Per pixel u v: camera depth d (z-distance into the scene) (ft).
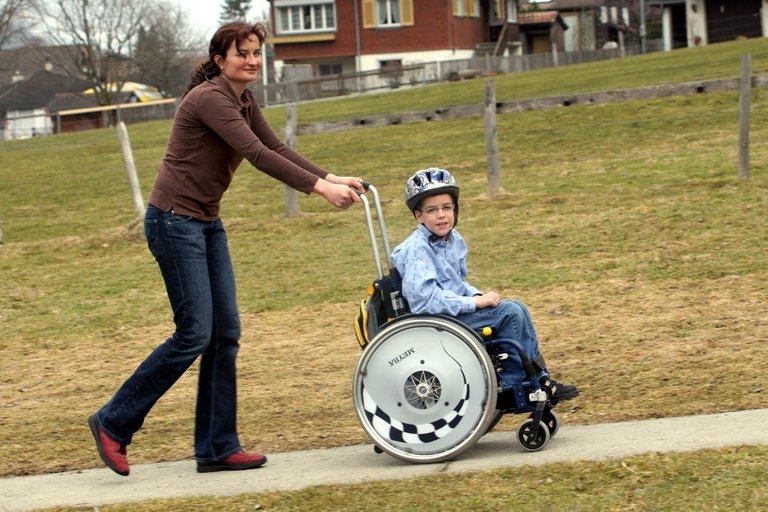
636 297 34.96
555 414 21.71
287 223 52.80
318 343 34.06
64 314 41.27
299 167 20.38
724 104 75.00
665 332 30.45
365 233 49.60
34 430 27.07
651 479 17.48
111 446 21.04
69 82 358.02
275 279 43.14
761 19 199.00
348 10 240.12
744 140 49.80
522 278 39.04
